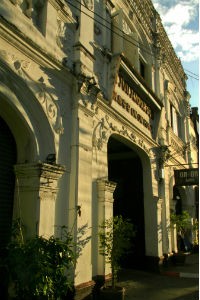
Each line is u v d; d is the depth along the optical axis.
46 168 5.55
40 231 5.33
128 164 12.36
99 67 8.36
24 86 5.49
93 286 6.61
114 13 9.57
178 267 12.20
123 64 9.16
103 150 7.98
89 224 6.72
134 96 10.58
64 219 6.21
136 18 12.07
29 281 4.14
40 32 6.04
